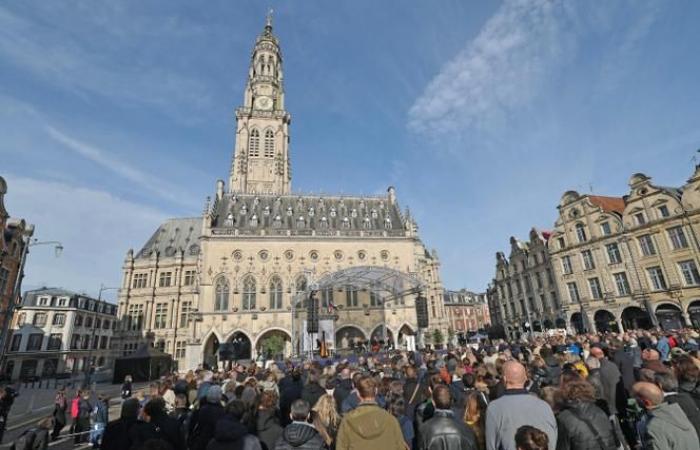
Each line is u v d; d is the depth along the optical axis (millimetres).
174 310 66375
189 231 77500
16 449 10477
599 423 5062
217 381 14484
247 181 75875
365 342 51781
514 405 5117
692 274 40062
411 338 36312
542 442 3941
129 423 6891
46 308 77125
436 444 5336
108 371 54344
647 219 44344
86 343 83938
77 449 14688
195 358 46031
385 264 56062
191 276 68750
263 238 53062
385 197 68062
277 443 5598
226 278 50594
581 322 50719
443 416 5711
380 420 5180
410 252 57312
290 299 50938
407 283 43250
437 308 62656
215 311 48344
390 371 12766
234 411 6703
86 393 16609
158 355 44281
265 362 33031
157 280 68812
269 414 7535
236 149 77750
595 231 49844
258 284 51000
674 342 18391
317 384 10086
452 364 13227
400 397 7883
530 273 62094
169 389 13680
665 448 4859
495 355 14617
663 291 42031
